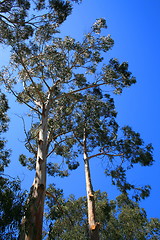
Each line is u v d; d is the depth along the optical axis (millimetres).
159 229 14703
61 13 13109
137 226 14117
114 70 14336
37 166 9320
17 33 12055
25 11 12906
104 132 14312
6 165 14258
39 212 7430
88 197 10977
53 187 12781
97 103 14422
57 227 12492
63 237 11570
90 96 14578
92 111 14383
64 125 14320
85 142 14586
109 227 14234
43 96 14703
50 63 13109
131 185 13102
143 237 13695
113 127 14391
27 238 6676
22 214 6488
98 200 14930
